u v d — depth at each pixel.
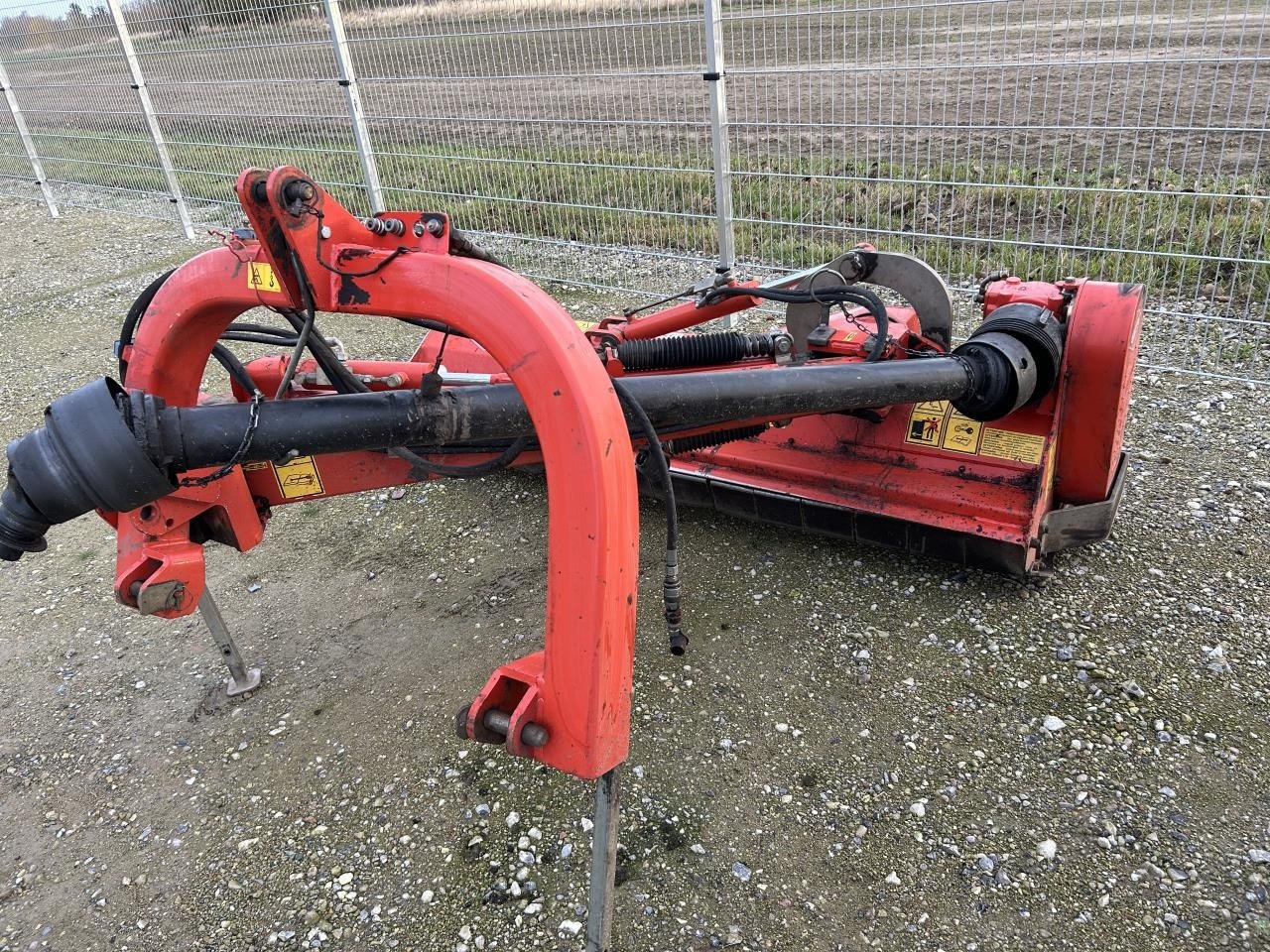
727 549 3.44
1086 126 4.41
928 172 5.25
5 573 3.85
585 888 2.25
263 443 1.61
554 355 1.49
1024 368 2.53
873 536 3.16
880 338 2.69
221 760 2.76
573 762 1.53
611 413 1.50
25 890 2.41
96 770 2.77
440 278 1.63
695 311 3.11
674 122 5.18
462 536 3.76
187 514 2.35
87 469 1.48
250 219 1.70
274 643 3.23
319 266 1.73
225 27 6.87
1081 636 2.83
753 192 5.98
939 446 3.03
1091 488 2.95
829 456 3.24
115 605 3.57
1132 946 2.00
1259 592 2.93
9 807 2.67
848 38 9.12
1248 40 9.20
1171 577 3.03
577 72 5.33
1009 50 6.75
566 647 1.51
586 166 5.72
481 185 6.53
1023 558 2.86
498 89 6.44
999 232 5.77
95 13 7.63
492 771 2.61
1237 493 3.45
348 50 6.25
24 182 10.70
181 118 7.86
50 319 6.82
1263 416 3.96
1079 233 5.57
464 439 1.73
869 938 2.07
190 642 3.31
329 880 2.35
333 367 1.98
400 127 6.55
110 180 9.23
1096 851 2.21
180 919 2.29
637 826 2.39
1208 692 2.59
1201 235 5.30
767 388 2.06
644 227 6.19
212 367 5.77
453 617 3.28
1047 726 2.54
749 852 2.30
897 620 2.99
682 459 3.53
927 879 2.19
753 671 2.85
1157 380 4.33
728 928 2.12
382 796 2.57
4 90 9.04
